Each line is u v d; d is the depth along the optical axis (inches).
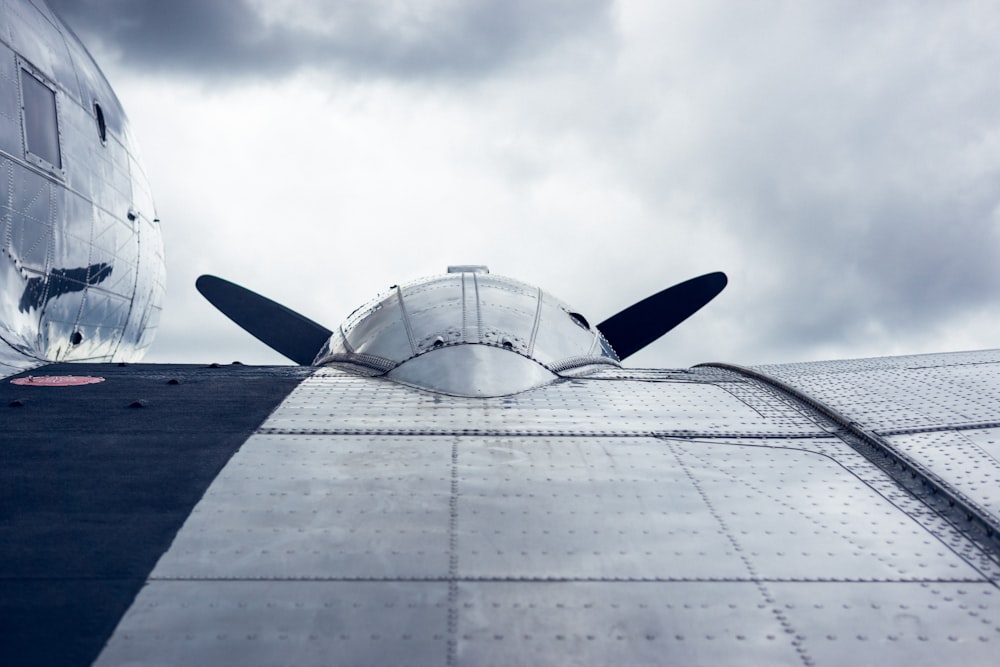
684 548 124.9
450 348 223.9
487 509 134.6
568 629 104.9
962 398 193.2
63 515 128.5
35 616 103.1
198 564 116.2
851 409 185.8
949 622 109.1
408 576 114.7
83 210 329.4
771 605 111.5
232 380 214.2
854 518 136.3
